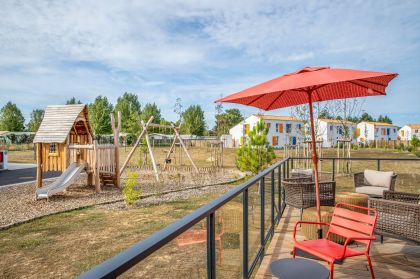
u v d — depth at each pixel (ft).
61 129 37.99
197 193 37.09
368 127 180.14
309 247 9.05
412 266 11.48
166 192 37.09
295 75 10.11
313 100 15.14
